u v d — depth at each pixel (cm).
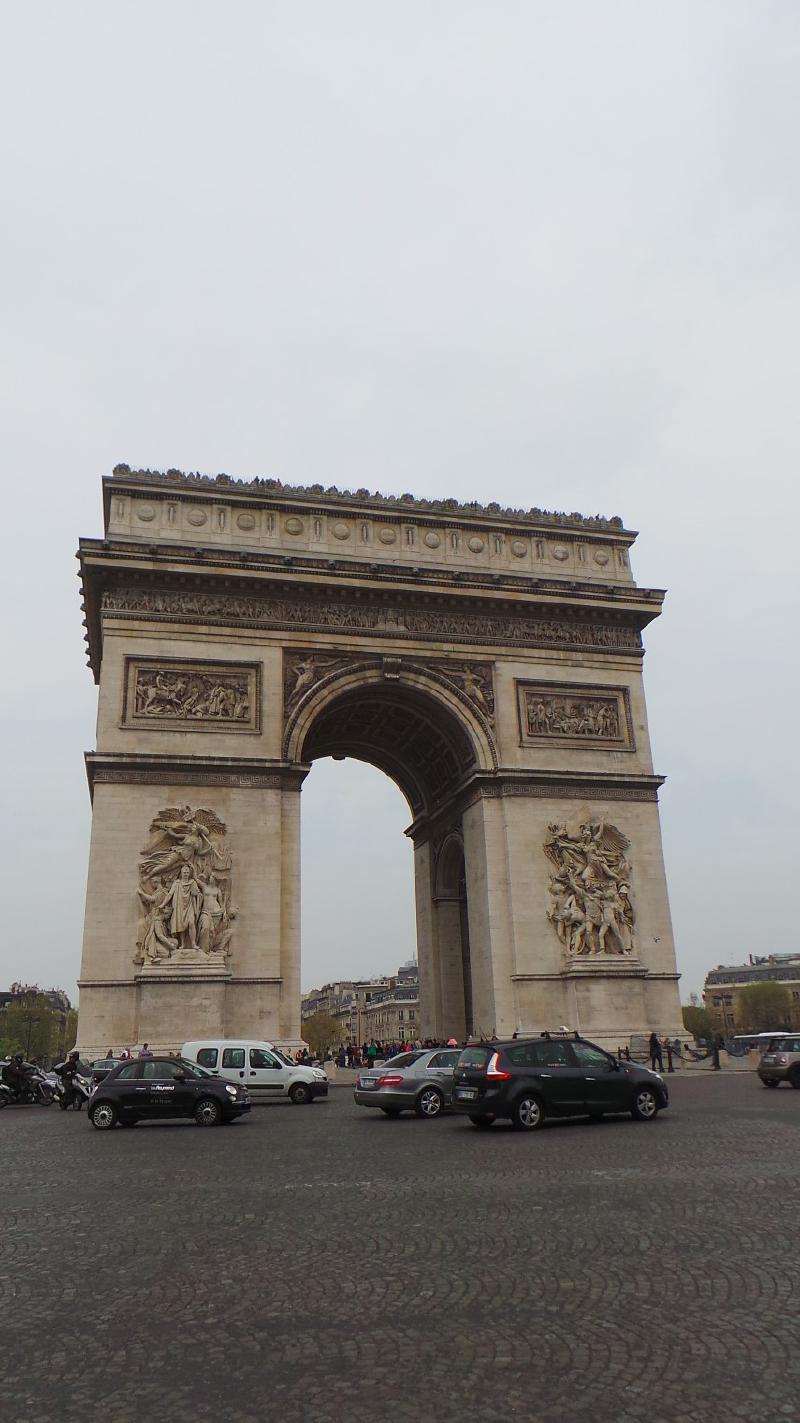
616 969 7088
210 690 7038
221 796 6800
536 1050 3784
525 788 7481
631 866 7525
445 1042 7700
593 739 7819
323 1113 4684
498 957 7094
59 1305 1396
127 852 6519
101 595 7244
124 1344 1224
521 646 7869
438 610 7756
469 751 7712
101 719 6756
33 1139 3744
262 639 7244
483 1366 1123
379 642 7538
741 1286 1401
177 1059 4388
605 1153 2830
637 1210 1950
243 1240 1775
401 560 7794
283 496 7638
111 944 6325
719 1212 1909
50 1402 1048
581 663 7988
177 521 7350
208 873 6594
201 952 6369
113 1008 6216
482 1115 3728
